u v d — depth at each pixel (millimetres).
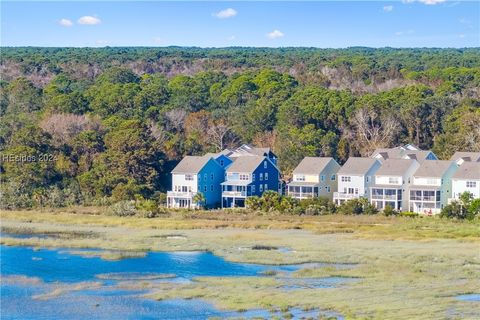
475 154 126188
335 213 109938
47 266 76062
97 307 60406
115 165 126875
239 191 124875
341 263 75000
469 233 90250
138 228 99688
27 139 132125
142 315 58000
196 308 59406
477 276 68000
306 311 57531
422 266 72375
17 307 60656
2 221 106625
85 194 124312
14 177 125812
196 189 123938
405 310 56750
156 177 128500
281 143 146500
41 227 101125
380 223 100812
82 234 95375
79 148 134625
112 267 75375
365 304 58719
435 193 113562
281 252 81375
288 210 110562
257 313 57500
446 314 55562
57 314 58656
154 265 76000
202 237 91500
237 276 70375
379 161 122125
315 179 123500
